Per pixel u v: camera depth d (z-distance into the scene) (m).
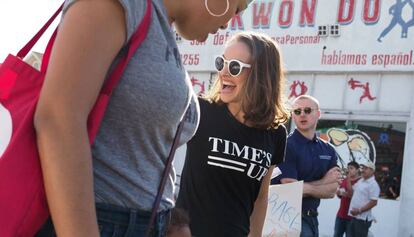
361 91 11.48
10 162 1.30
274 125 3.16
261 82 3.04
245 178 3.02
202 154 3.01
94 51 1.36
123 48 1.47
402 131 10.94
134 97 1.48
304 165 4.95
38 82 1.42
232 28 12.62
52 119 1.32
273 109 3.07
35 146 1.34
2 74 1.41
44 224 1.44
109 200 1.52
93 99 1.39
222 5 1.76
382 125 11.14
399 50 11.24
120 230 1.55
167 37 1.59
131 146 1.53
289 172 4.89
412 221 10.46
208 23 1.78
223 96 3.06
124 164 1.54
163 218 1.71
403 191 10.60
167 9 1.70
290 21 12.29
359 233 9.72
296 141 5.01
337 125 11.55
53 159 1.31
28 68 1.42
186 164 3.09
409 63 11.12
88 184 1.34
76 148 1.32
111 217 1.53
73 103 1.33
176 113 1.57
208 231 2.96
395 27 11.33
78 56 1.34
